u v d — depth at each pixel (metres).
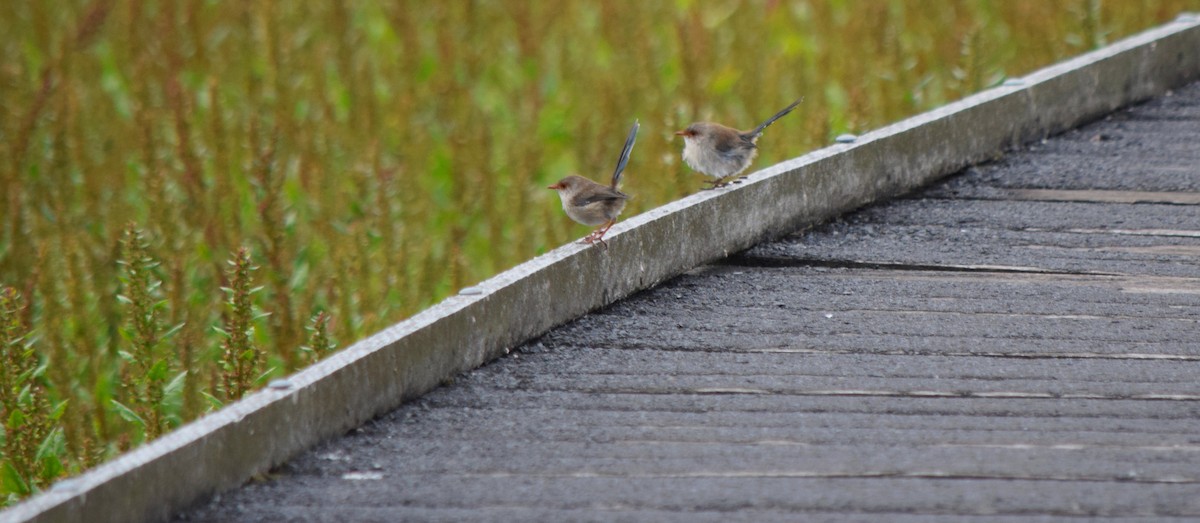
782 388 8.02
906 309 9.52
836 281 10.22
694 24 18.80
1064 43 18.62
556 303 9.16
